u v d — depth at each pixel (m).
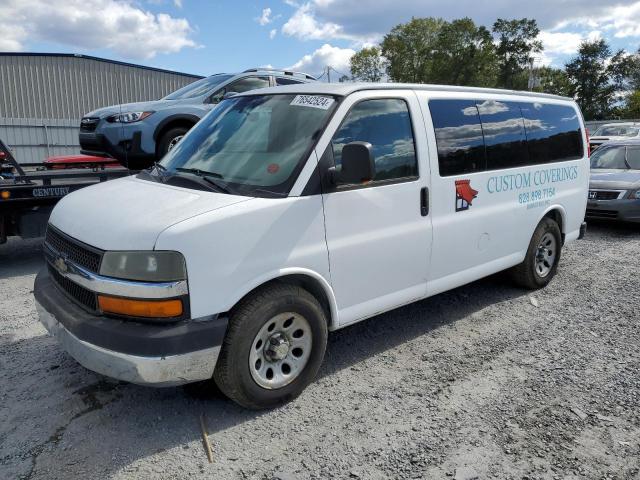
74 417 3.29
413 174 4.06
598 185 9.31
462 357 4.20
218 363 3.12
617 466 2.89
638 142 10.57
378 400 3.54
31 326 4.72
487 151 4.74
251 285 3.12
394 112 3.99
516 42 71.31
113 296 2.91
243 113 4.05
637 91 72.75
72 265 3.16
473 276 4.78
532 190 5.34
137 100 27.38
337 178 3.52
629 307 5.33
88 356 2.96
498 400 3.54
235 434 3.14
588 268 6.78
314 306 3.44
